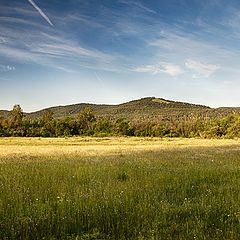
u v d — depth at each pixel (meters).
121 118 130.75
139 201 9.27
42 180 12.94
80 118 134.62
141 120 152.50
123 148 43.22
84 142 70.62
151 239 6.53
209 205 8.98
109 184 11.79
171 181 12.86
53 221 7.57
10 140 82.12
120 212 8.41
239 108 184.50
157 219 7.77
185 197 10.29
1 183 12.25
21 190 10.73
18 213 8.13
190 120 140.00
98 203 9.03
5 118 124.50
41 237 6.94
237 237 6.69
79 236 6.93
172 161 21.88
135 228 7.25
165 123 137.50
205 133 118.25
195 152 33.25
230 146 49.06
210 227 7.46
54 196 10.07
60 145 56.28
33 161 22.72
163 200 9.60
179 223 7.74
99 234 6.99
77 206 8.67
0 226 7.27
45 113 132.00
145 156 27.36
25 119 128.88
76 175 14.50
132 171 15.88
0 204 8.78
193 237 6.71
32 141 75.94
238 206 8.88
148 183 12.27
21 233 7.03
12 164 20.16
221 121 119.06
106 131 131.38
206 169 16.55
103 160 23.17
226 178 13.83
